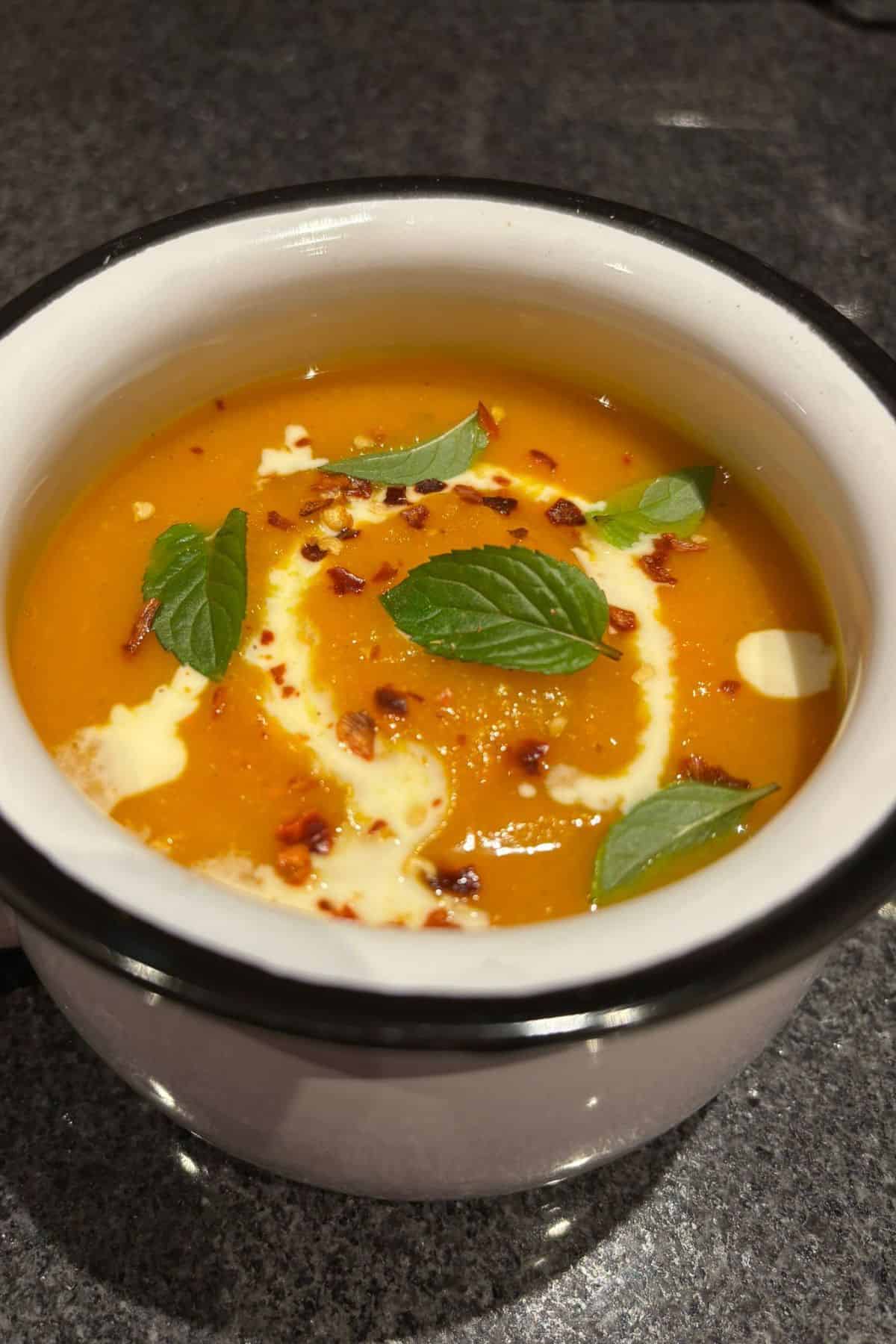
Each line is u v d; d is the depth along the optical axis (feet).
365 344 0.93
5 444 0.78
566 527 0.89
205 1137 0.75
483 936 0.63
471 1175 0.72
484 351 0.93
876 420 0.79
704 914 0.64
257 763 0.80
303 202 0.87
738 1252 0.81
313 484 0.91
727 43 1.35
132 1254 0.80
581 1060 0.66
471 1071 0.65
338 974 0.62
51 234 1.18
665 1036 0.66
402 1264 0.80
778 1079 0.86
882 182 1.25
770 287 0.84
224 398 0.92
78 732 0.82
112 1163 0.82
